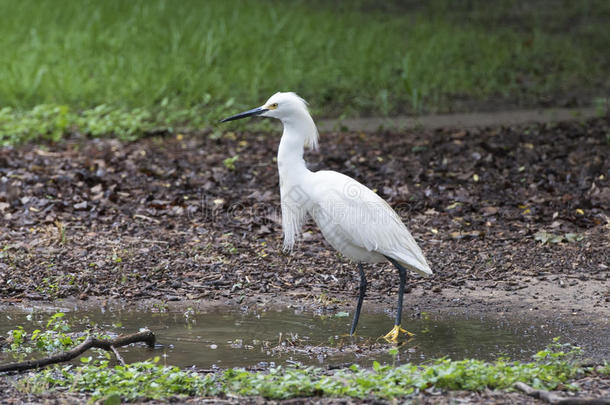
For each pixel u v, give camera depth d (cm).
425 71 2738
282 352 840
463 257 1199
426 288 1091
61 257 1161
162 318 964
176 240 1252
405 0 4369
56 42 2891
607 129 2005
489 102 2488
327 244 1260
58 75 2470
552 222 1337
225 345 863
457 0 4362
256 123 2162
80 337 862
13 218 1309
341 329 931
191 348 850
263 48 2905
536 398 647
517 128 2084
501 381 680
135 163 1702
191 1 3659
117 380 699
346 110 2341
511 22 3872
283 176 972
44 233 1255
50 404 643
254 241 1266
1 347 830
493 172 1641
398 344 872
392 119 2250
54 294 1038
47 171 1597
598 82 2773
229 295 1056
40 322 934
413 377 688
